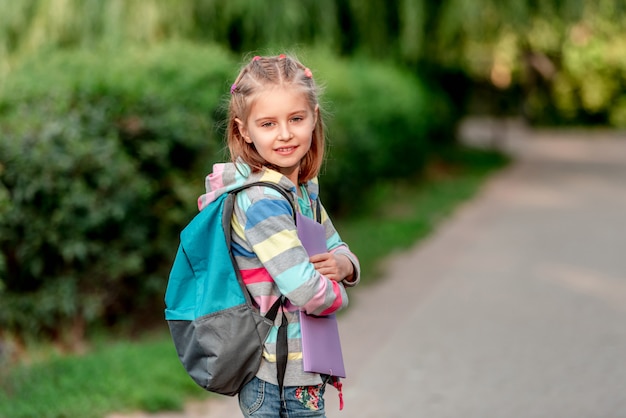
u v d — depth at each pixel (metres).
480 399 5.23
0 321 6.35
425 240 11.28
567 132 32.72
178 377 5.32
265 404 2.74
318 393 2.81
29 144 6.03
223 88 7.94
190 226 2.80
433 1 16.25
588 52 33.50
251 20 13.13
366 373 5.80
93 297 6.56
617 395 5.23
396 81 15.03
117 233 6.59
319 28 13.95
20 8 12.48
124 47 10.91
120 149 6.64
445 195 15.33
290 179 2.87
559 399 5.20
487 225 12.48
